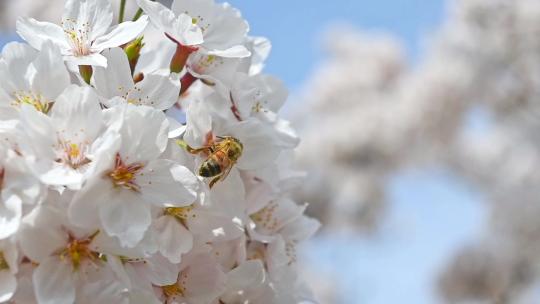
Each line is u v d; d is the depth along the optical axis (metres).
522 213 2.40
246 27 0.47
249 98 0.46
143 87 0.45
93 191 0.42
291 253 0.50
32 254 0.41
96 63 0.44
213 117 0.45
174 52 0.47
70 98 0.42
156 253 0.44
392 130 2.83
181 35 0.46
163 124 0.43
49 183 0.41
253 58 0.49
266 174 0.47
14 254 0.41
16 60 0.44
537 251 2.36
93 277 0.42
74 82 0.46
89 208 0.42
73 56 0.45
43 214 0.42
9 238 0.41
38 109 0.43
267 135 0.46
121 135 0.43
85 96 0.42
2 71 0.44
